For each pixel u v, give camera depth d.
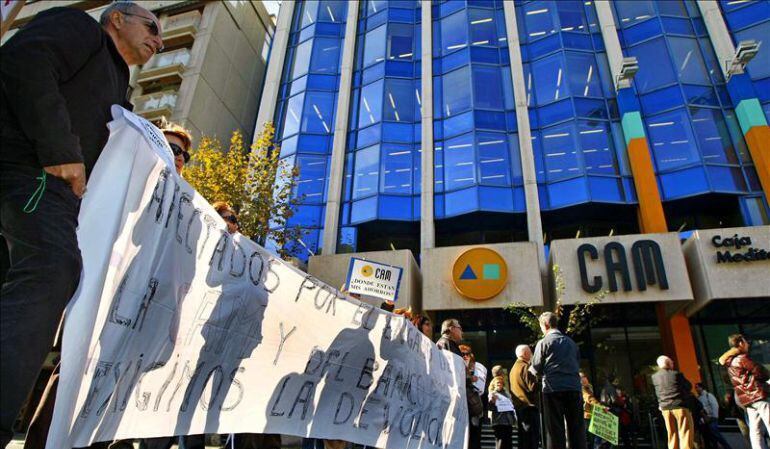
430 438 4.97
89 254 1.77
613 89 19.53
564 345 5.81
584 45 20.55
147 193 2.16
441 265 16.44
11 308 1.30
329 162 21.53
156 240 2.24
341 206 20.47
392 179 20.30
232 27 30.38
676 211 17.91
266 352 3.13
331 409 3.65
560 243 15.41
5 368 1.23
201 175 16.92
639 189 17.22
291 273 3.46
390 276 7.84
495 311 17.86
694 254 14.62
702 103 18.27
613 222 18.70
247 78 31.38
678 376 8.30
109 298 1.93
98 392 1.89
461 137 20.14
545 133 19.38
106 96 1.85
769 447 6.56
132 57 2.09
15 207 1.43
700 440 9.75
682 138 17.80
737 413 10.61
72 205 1.57
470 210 18.56
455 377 5.84
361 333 4.11
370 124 21.70
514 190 18.81
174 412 2.40
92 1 30.52
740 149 17.34
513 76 20.69
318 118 22.61
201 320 2.61
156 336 2.25
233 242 2.92
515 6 22.45
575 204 17.69
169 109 24.84
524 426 7.55
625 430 12.08
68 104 1.68
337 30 24.86
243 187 16.83
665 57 19.25
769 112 17.36
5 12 1.65
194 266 2.56
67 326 1.64
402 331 4.74
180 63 26.42
